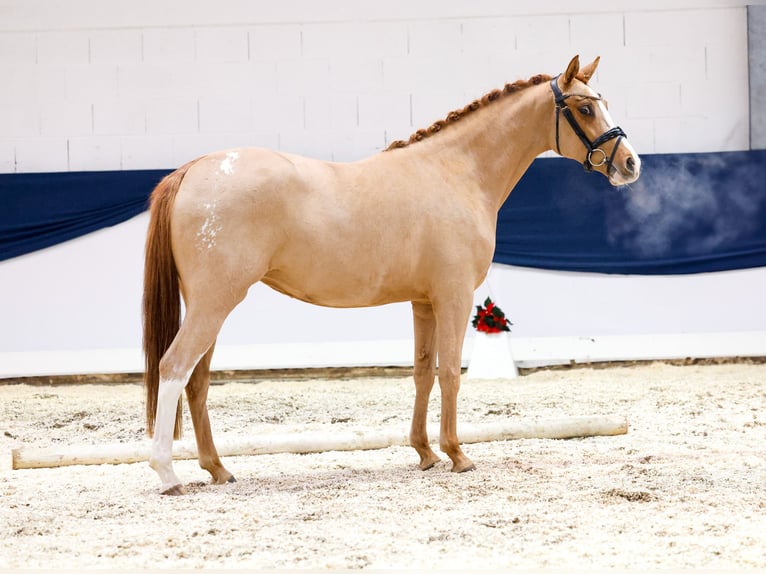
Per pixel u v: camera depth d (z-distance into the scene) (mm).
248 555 4371
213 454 6016
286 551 4422
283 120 12977
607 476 5945
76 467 6691
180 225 5562
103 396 11070
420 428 6395
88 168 12875
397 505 5273
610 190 12648
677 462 6359
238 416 9141
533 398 9781
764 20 12773
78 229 12453
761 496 5363
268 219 5625
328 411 9383
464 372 12453
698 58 12984
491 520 4914
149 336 5625
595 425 7453
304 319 12547
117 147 12891
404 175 6105
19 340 12422
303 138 13008
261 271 5652
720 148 13008
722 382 10758
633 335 12672
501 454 6789
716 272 12703
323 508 5223
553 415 8711
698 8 12945
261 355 12516
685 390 10133
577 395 9945
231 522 4965
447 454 6289
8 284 12414
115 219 12477
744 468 6137
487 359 11945
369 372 12508
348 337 12555
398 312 12562
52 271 12461
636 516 4965
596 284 12703
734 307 12711
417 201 6031
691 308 12719
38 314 12445
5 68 12812
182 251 5578
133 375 12477
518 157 6504
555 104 6410
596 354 12586
